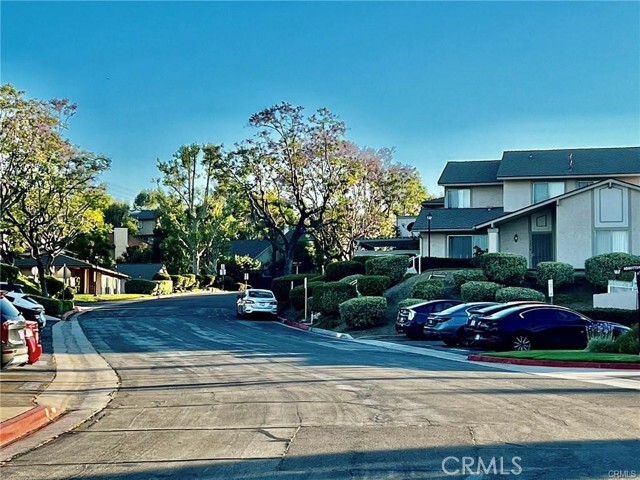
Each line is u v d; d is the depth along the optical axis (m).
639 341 21.31
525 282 37.66
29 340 17.47
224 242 87.38
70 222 55.34
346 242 66.12
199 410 12.92
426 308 30.62
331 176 58.09
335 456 9.19
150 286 73.00
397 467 8.60
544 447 9.53
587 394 14.02
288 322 41.22
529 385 15.41
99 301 60.91
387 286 38.41
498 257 36.31
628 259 34.88
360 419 11.64
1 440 10.73
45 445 10.52
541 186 46.97
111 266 76.44
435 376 17.11
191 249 83.00
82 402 14.52
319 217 59.09
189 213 82.50
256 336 31.98
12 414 12.27
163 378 17.75
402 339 30.80
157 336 31.41
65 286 60.62
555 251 39.78
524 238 41.78
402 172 66.88
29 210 52.84
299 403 13.32
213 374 18.30
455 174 51.16
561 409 12.30
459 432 10.51
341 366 19.58
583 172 46.03
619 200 38.69
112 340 29.42
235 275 88.62
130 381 17.42
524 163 48.38
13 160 47.16
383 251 59.22
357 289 38.31
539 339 24.30
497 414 11.88
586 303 34.19
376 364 20.14
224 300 61.84
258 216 60.16
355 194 65.50
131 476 8.51
